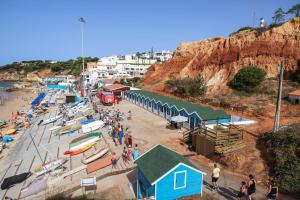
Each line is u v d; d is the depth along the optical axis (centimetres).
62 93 9500
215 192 1836
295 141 2136
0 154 3250
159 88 7031
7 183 2262
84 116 4647
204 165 2344
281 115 3378
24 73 19612
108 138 3219
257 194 1805
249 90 4900
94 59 18575
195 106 3747
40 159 2909
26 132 4191
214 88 5691
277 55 5462
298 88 4472
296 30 5503
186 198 1684
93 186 2031
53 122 4672
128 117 4253
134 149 2562
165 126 3750
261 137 2491
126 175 2202
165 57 17338
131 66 13450
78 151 2873
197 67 7175
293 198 1761
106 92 6059
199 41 8406
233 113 3834
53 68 18788
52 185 2152
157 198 1619
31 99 9250
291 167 1941
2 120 5328
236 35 6788
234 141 2477
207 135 2555
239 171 2172
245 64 5791
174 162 1672
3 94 11144
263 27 6838
